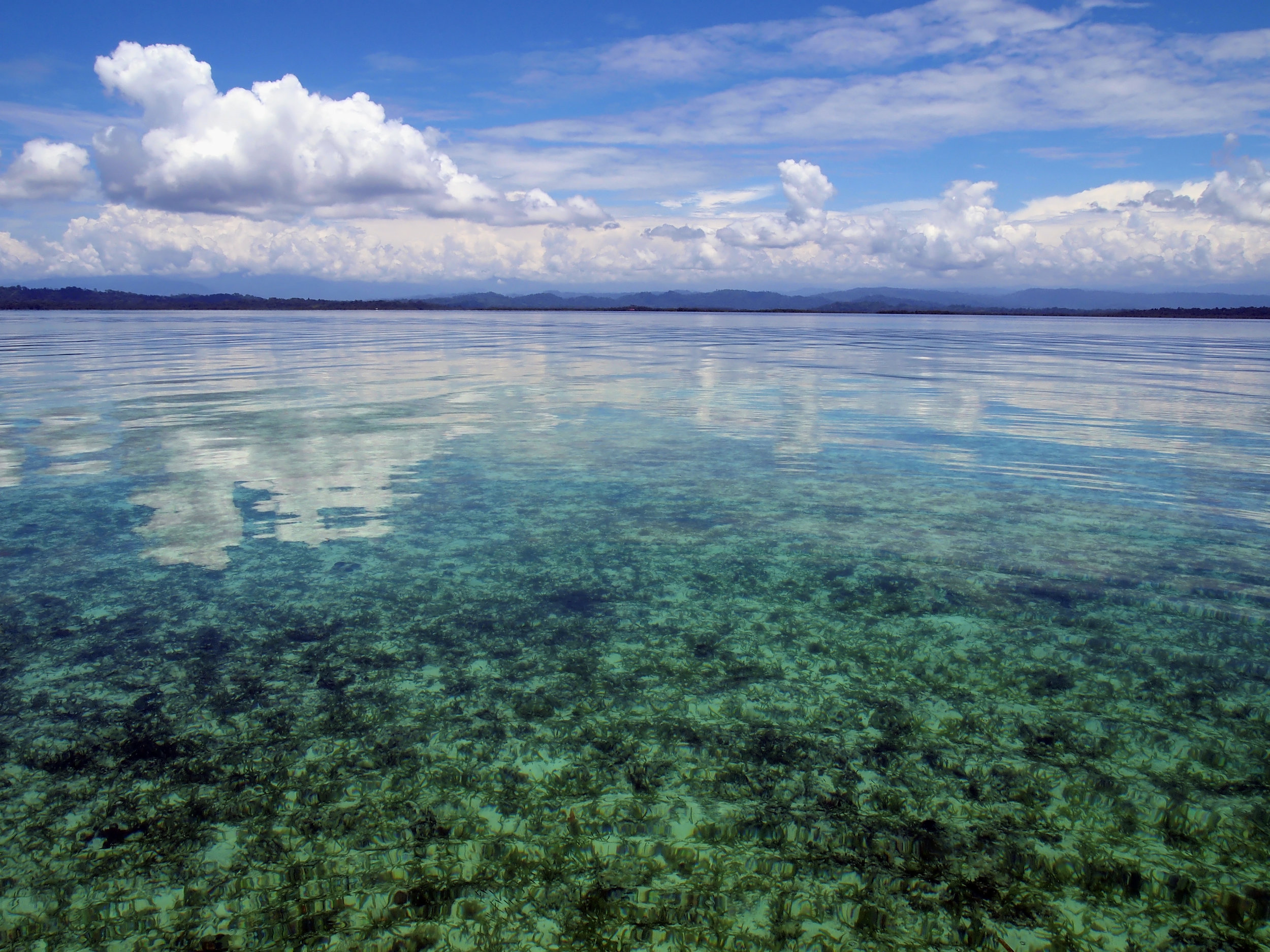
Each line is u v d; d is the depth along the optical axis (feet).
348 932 7.37
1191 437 36.88
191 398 49.16
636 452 32.68
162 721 11.28
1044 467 30.09
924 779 9.91
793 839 8.73
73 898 7.80
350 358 86.99
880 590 16.88
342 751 10.50
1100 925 7.54
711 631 14.73
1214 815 9.19
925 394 54.60
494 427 38.86
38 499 24.20
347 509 23.43
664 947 7.20
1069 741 10.85
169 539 20.22
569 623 15.07
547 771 10.03
